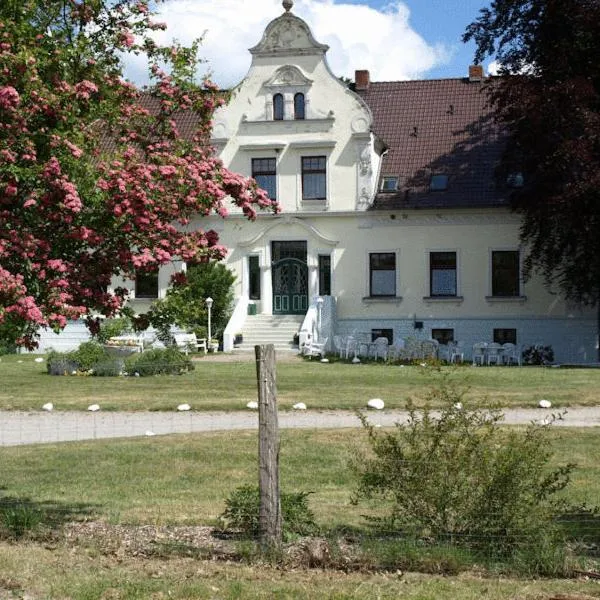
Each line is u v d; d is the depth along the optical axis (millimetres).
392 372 30516
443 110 45344
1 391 25234
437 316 41969
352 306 42500
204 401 22406
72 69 9945
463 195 41656
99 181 9016
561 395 22734
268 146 42594
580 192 31141
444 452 9367
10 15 9680
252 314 42719
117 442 16984
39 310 8492
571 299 40219
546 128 33188
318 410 21000
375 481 9602
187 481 13719
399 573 8484
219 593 7750
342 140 42312
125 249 9398
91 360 30016
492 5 35719
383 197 42344
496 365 37656
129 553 9109
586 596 7754
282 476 13898
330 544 9062
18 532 9828
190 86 10391
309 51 42438
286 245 43031
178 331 40406
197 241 9820
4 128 8961
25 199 9070
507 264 41688
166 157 9641
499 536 9062
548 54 33688
